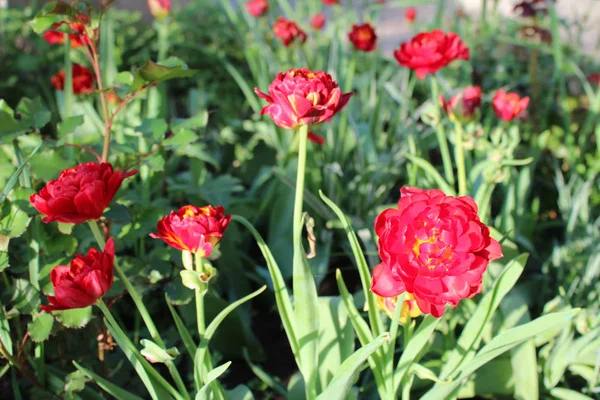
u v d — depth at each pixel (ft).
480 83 5.35
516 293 3.19
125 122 3.91
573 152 4.31
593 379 3.00
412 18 6.16
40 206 2.22
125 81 2.93
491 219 4.32
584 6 7.10
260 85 5.20
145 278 2.93
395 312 2.36
